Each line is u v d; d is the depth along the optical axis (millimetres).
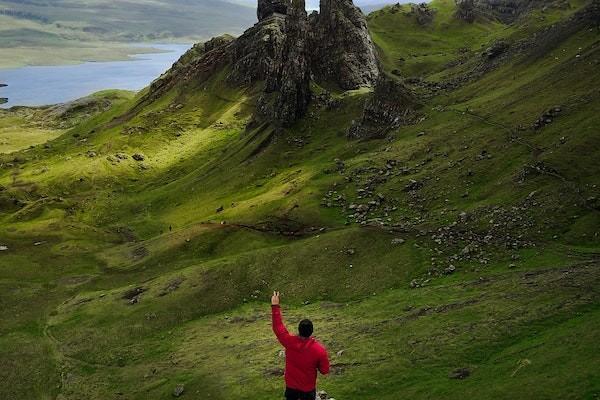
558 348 38969
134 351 78062
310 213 114812
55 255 133750
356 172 126688
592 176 83188
